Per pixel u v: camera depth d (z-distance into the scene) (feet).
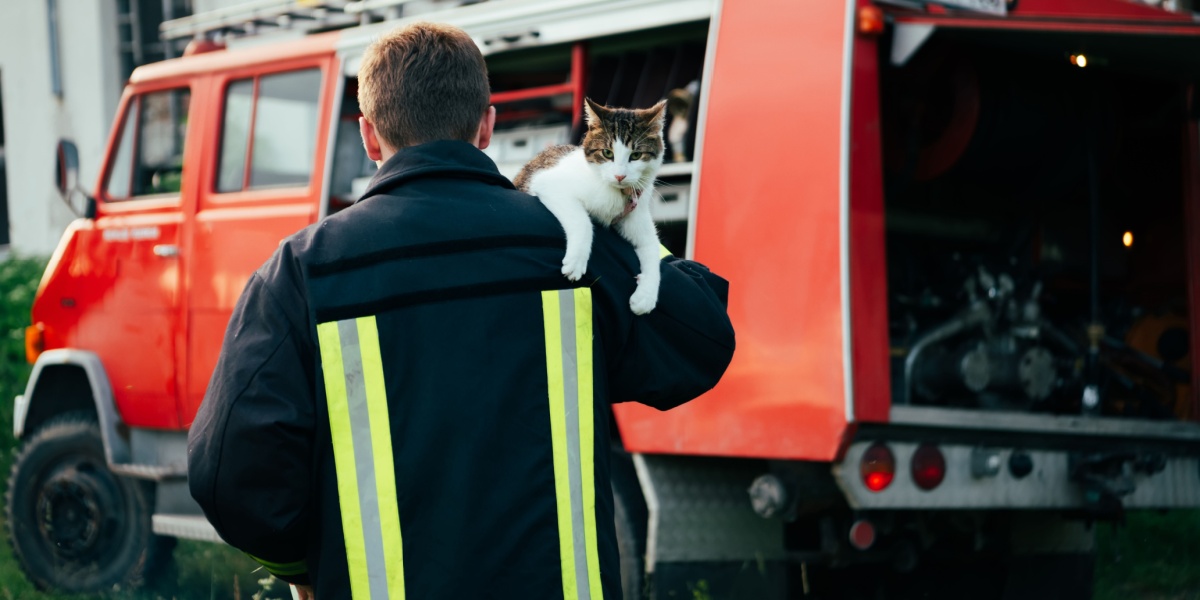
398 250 5.71
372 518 5.43
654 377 6.40
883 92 14.52
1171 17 15.49
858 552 13.70
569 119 14.96
